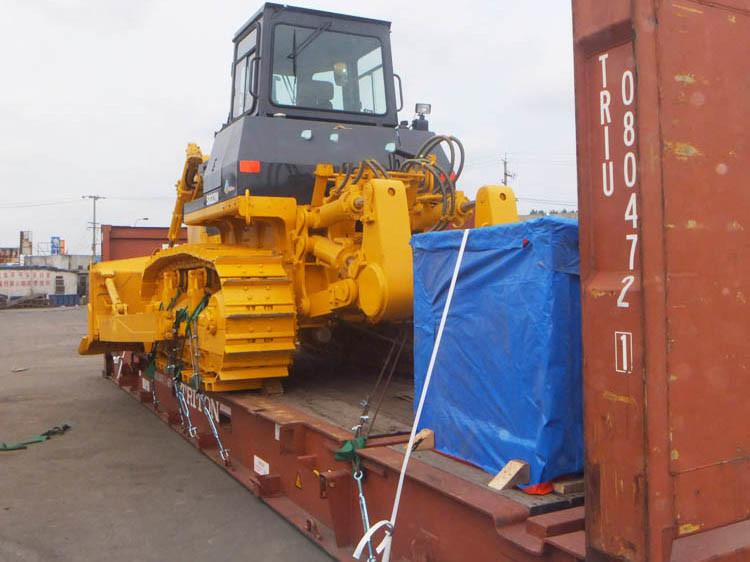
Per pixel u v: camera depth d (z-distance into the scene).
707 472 2.17
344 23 6.50
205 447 6.32
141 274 8.51
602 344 2.21
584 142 2.29
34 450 6.63
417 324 3.71
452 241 3.39
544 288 2.83
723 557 2.30
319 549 4.18
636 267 2.11
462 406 3.36
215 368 5.58
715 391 2.19
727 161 2.23
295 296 5.62
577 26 2.27
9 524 4.69
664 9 2.11
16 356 14.75
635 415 2.09
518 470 2.88
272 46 6.11
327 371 6.80
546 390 2.82
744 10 2.29
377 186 4.57
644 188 2.06
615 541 2.16
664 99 2.10
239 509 4.90
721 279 2.21
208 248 6.25
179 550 4.22
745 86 2.28
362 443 3.80
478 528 2.86
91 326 8.80
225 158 5.98
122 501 5.12
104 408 8.74
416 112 6.61
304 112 6.18
